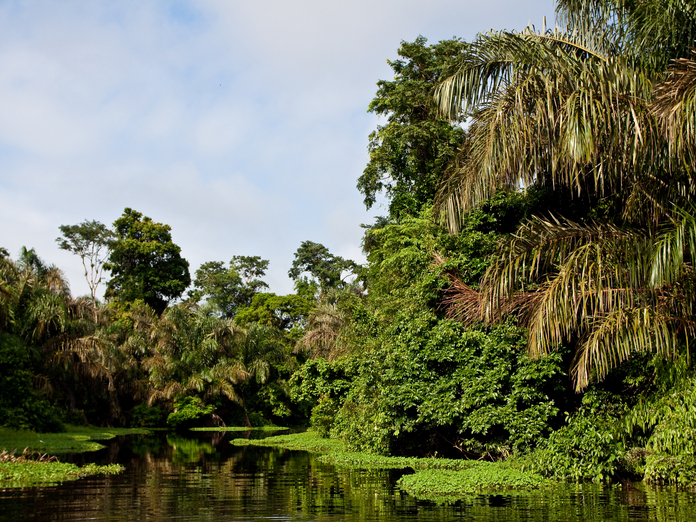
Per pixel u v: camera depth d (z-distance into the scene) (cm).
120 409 3547
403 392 1359
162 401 3738
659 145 782
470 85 980
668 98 742
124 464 1412
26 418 2292
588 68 852
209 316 4159
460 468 1255
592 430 1039
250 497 875
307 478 1120
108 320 3684
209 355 3950
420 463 1355
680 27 920
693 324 880
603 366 895
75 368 2880
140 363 3834
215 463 1434
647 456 993
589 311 997
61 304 2861
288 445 2114
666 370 984
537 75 838
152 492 929
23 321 2700
